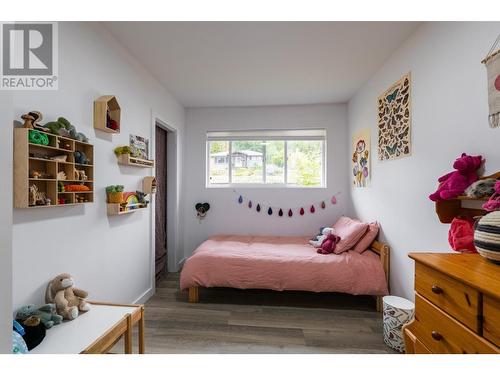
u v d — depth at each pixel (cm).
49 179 132
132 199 219
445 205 144
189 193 375
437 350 97
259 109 364
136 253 238
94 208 178
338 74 262
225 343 187
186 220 376
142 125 245
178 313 231
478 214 133
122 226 214
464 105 144
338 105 353
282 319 221
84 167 165
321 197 358
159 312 233
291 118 359
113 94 198
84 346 112
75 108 159
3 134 72
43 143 128
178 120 344
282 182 372
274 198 364
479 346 78
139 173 242
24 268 126
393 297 199
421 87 184
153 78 268
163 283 304
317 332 202
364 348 183
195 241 375
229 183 379
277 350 179
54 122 139
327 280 234
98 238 182
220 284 247
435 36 168
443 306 95
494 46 125
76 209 160
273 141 373
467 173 135
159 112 283
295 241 324
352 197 333
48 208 139
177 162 342
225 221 371
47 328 123
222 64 240
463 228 129
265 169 375
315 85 291
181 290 255
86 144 160
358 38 199
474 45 137
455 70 151
